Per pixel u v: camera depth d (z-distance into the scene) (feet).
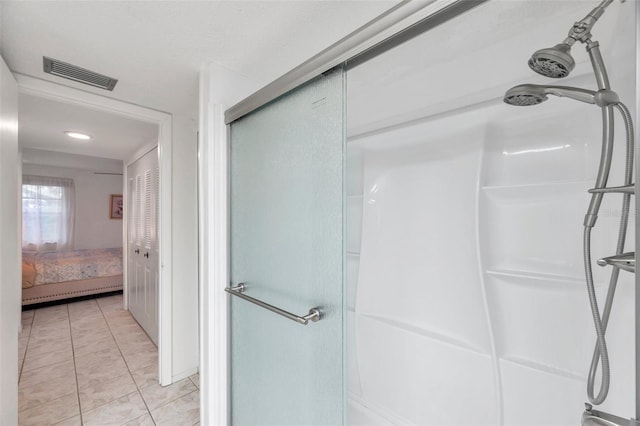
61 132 8.46
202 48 4.23
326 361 3.30
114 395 6.42
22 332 9.74
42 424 5.48
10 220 4.10
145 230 9.47
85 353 8.32
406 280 4.49
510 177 3.53
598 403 2.42
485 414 3.66
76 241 17.43
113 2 3.27
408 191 4.47
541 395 3.29
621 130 2.64
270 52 4.31
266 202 4.13
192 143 7.31
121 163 15.10
